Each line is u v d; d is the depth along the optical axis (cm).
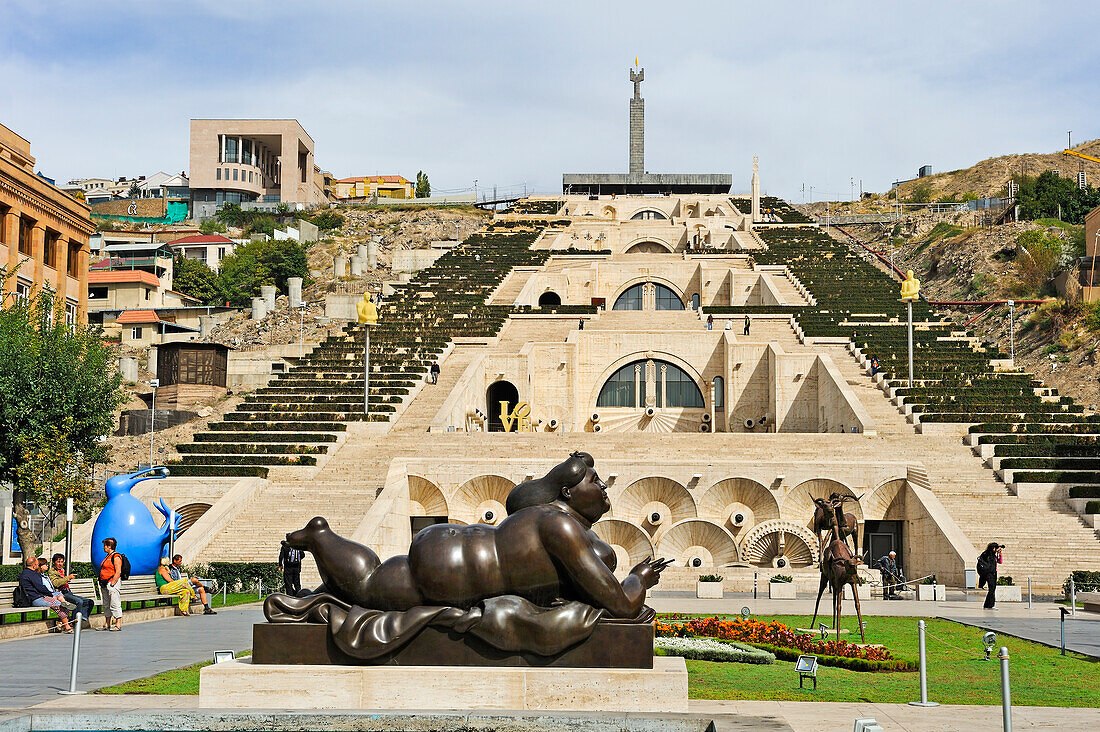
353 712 1101
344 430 5200
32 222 5756
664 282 9256
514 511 1312
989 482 4381
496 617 1213
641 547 4078
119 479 3419
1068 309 8394
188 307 10569
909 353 5781
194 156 16050
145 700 1326
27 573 2383
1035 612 2994
